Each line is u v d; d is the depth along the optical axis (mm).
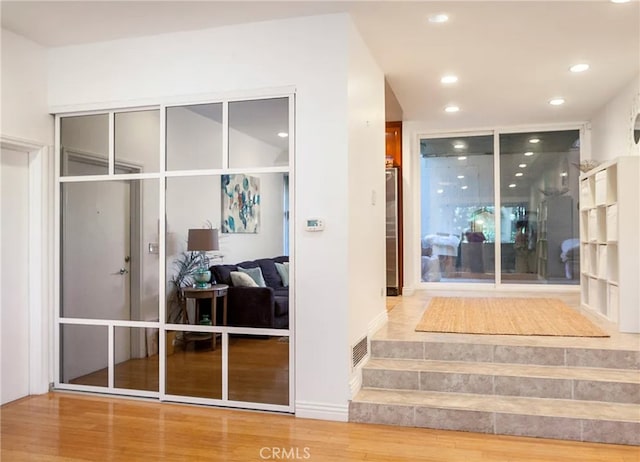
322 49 3795
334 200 3752
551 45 4426
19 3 3592
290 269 3869
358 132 4074
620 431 3277
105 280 4391
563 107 6668
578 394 3678
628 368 3898
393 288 7395
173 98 4137
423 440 3355
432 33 4148
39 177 4395
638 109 5312
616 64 4941
